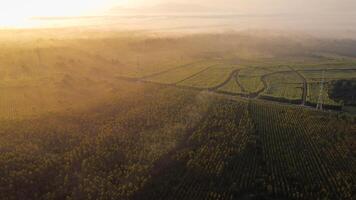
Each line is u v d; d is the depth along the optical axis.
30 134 98.94
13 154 85.62
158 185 75.81
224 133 104.69
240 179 78.62
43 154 87.62
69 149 91.31
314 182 78.25
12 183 74.25
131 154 89.19
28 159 84.31
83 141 96.00
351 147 96.50
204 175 79.94
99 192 72.12
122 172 80.50
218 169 82.00
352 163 87.25
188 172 81.19
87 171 80.38
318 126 113.56
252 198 71.69
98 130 104.69
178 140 99.12
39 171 79.25
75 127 106.44
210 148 93.25
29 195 71.75
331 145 98.19
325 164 86.75
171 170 82.12
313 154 92.44
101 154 88.19
